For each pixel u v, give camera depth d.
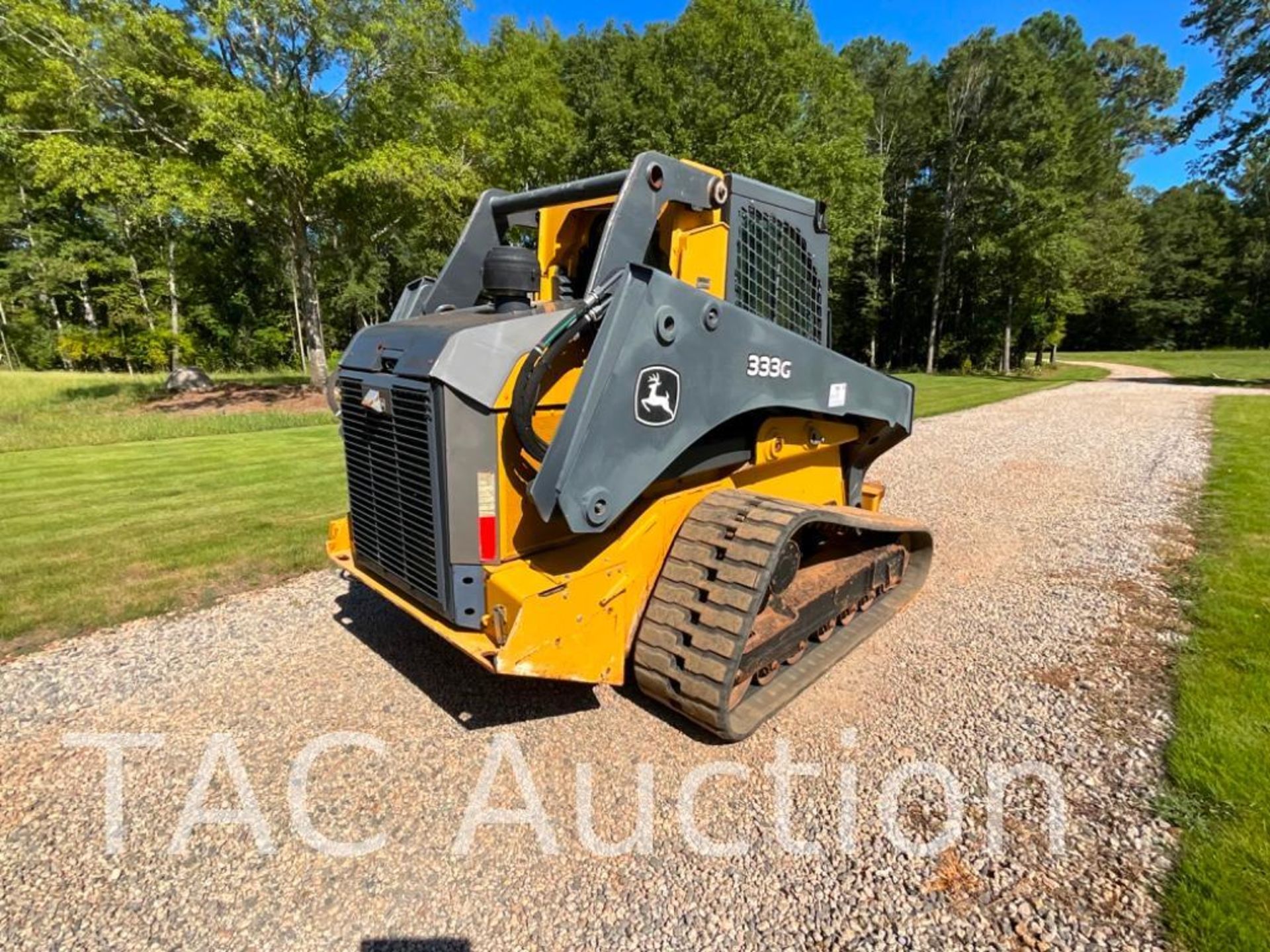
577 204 3.04
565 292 3.05
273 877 2.12
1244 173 19.83
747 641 2.50
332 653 3.55
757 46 19.41
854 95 22.72
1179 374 24.64
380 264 30.86
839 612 3.39
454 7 15.23
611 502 2.30
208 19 13.01
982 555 4.96
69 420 13.16
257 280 31.62
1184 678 3.14
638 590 2.75
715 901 2.00
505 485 2.42
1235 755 2.56
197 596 4.31
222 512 6.31
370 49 13.50
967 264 27.98
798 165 20.09
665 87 20.39
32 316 31.47
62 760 2.70
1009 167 24.39
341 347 38.25
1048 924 1.89
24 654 3.57
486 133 17.52
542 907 2.00
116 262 28.50
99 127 13.75
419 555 2.61
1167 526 5.56
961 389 18.53
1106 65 39.66
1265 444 9.12
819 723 2.88
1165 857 2.11
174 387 17.73
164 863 2.18
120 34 12.81
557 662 2.39
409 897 2.04
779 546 2.57
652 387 2.37
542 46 25.02
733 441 3.06
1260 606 3.90
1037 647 3.52
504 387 2.35
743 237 3.11
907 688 3.15
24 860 2.20
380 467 2.75
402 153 14.03
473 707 3.03
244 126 12.89
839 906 1.97
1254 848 2.12
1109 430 10.67
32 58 13.19
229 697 3.14
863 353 35.88
